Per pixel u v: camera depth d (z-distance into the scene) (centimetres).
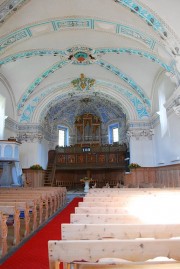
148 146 1823
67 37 1321
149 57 1272
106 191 803
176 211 412
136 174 1759
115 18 1094
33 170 1836
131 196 604
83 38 1335
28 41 1258
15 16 1047
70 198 1533
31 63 1588
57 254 216
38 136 1906
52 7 1056
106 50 1423
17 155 1376
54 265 221
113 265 233
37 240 564
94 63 1641
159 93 1605
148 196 594
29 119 1911
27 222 618
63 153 2333
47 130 2286
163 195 619
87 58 1557
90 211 420
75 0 1019
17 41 1209
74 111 2638
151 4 925
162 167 1566
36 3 1014
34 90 1827
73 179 2430
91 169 2344
